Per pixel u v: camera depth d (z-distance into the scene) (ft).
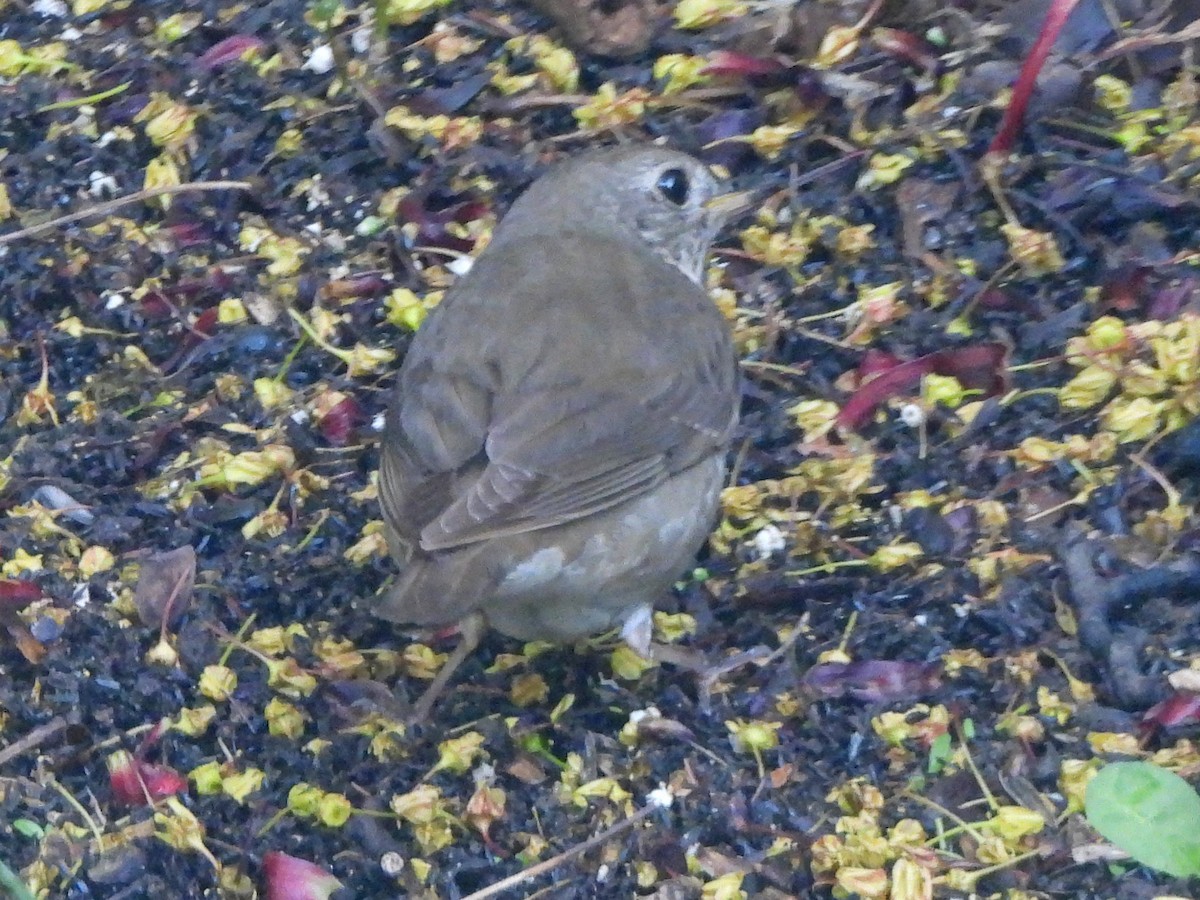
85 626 35.96
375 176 43.68
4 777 33.96
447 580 30.40
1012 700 33.88
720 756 33.32
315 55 45.50
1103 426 37.52
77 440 39.58
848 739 33.42
